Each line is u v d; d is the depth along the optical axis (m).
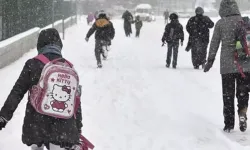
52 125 3.79
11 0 15.42
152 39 27.94
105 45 14.34
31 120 3.81
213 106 8.77
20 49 14.98
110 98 9.47
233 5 6.61
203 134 6.79
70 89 3.84
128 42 25.31
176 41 14.27
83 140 4.15
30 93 3.87
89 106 8.64
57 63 3.88
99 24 14.08
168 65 14.64
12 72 11.89
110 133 6.86
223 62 6.59
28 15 18.17
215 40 6.69
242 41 6.43
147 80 11.86
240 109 6.64
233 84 6.64
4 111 3.80
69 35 27.12
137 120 7.69
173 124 7.41
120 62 15.85
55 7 27.28
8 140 6.32
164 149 6.12
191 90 10.42
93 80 11.68
